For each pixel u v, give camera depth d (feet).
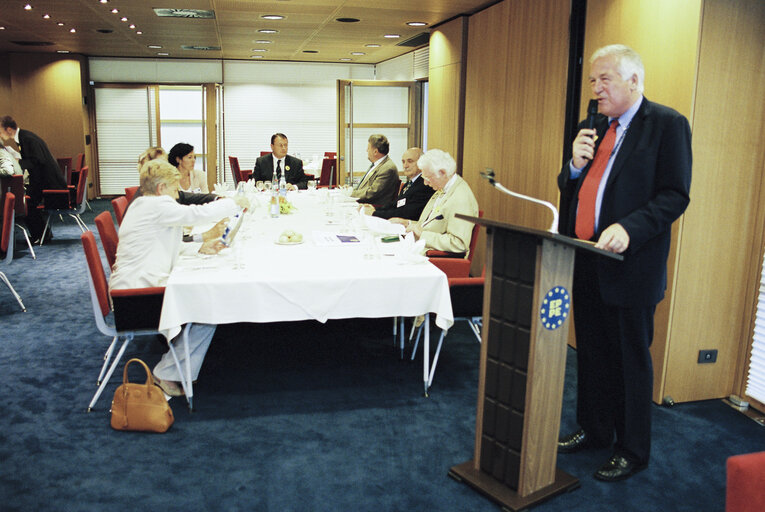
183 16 24.86
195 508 7.67
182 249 11.90
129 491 8.02
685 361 10.97
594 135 7.85
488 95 19.84
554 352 7.43
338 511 7.63
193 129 43.75
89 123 42.01
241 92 43.16
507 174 18.57
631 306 7.91
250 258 11.28
